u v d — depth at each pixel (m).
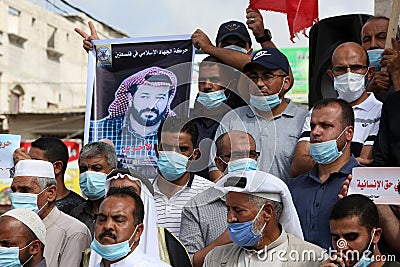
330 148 4.20
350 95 4.71
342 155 4.25
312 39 5.62
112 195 3.90
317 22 5.65
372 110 4.72
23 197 4.65
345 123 4.22
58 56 34.19
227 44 5.45
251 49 5.55
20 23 31.67
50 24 33.62
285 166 4.70
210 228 4.27
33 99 32.44
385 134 4.39
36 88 32.66
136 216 3.88
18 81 31.62
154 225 4.11
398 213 3.94
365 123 4.71
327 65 5.25
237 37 5.41
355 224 3.59
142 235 4.05
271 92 4.75
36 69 32.84
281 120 4.83
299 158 4.55
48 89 33.47
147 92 4.59
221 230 4.25
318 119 4.24
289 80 4.85
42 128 24.75
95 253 4.17
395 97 4.37
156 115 4.55
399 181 3.81
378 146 4.41
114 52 5.36
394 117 4.34
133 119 4.62
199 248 4.26
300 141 4.61
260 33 5.53
